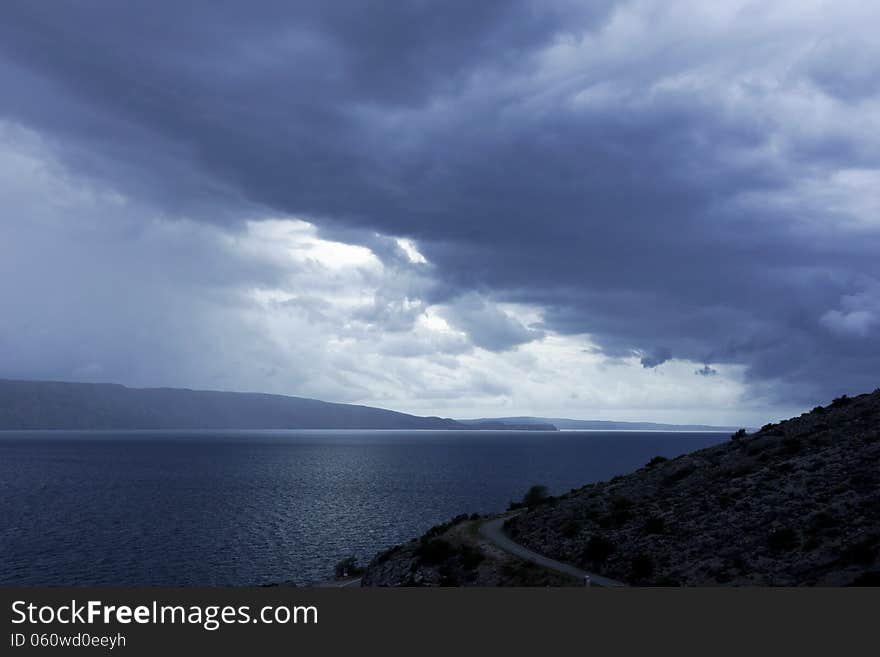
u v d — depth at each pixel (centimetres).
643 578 4841
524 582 5206
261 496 17200
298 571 8719
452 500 16138
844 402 7450
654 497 6366
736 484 5869
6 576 8350
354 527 12188
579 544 5797
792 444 6359
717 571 4506
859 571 3928
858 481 5022
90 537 11169
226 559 9444
